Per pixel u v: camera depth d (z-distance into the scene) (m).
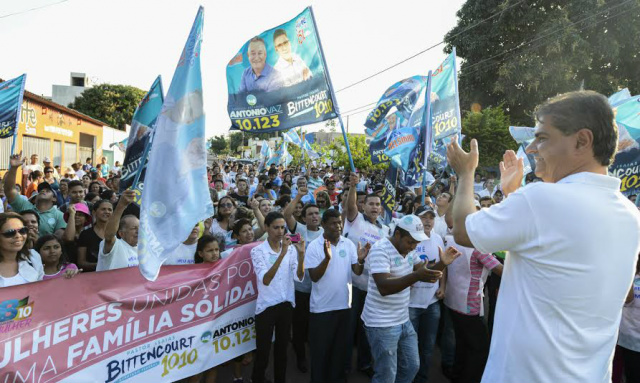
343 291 4.65
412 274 3.60
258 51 5.84
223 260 4.58
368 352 5.17
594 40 23.78
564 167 1.54
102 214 5.18
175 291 4.18
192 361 4.29
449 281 4.65
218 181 10.49
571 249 1.40
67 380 3.52
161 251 3.18
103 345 3.73
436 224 6.23
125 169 5.64
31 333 3.39
